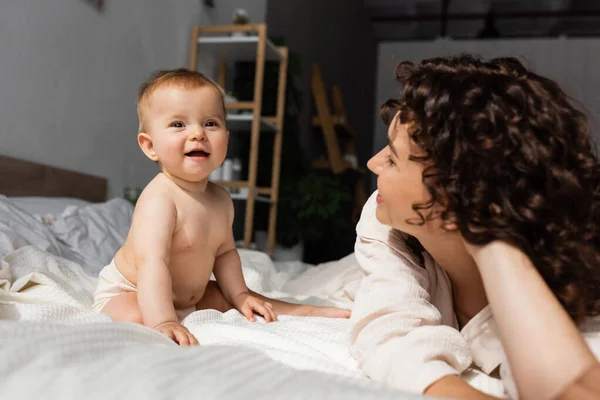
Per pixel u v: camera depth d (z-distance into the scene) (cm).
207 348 59
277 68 369
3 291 101
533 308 51
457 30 800
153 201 106
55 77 226
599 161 62
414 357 60
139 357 54
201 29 329
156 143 109
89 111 249
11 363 52
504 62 68
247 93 368
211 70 360
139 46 286
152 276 97
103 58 258
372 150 747
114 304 104
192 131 108
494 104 59
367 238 83
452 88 61
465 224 58
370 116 739
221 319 100
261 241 357
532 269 55
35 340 56
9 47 201
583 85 675
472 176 57
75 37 238
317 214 370
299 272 212
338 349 77
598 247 60
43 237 150
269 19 425
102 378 49
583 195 58
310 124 510
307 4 504
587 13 719
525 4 713
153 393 46
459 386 55
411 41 766
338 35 600
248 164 380
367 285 76
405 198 66
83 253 163
